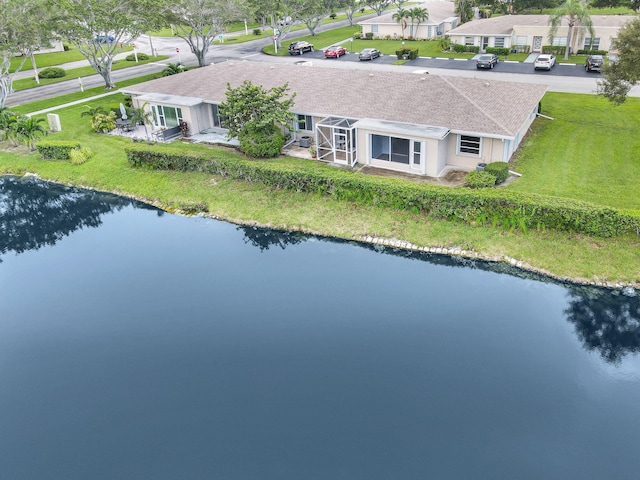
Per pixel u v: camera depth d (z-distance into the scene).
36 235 30.81
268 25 84.75
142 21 53.47
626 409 17.38
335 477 15.28
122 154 38.78
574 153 33.06
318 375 19.11
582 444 16.12
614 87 33.81
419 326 21.44
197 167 34.69
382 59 64.69
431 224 27.61
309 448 16.23
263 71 41.84
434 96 33.81
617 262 23.84
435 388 18.33
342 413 17.47
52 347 21.30
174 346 20.97
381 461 15.76
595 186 28.66
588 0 72.19
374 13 112.69
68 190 36.00
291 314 22.52
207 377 19.28
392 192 28.61
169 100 40.62
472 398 17.88
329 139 35.16
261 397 18.27
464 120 31.22
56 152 39.09
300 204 30.58
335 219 29.12
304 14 76.19
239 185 32.97
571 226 25.55
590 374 18.83
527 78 52.12
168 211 32.22
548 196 26.52
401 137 31.41
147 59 72.19
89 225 31.52
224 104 34.62
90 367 20.11
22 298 24.77
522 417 17.11
